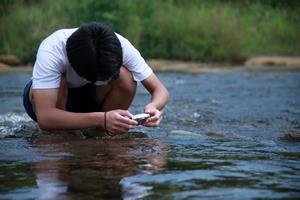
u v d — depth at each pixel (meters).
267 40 12.80
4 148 2.99
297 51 12.51
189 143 3.17
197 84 6.88
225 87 6.58
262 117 4.38
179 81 7.22
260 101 5.36
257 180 2.27
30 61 9.62
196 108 4.85
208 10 12.14
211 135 3.50
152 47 10.88
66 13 10.40
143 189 2.11
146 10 11.17
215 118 4.30
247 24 12.70
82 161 2.62
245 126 3.93
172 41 10.97
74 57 2.92
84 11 10.39
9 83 6.71
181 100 5.39
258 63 10.54
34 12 10.27
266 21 13.41
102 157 2.72
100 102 3.48
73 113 3.16
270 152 2.91
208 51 10.96
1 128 3.71
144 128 3.72
